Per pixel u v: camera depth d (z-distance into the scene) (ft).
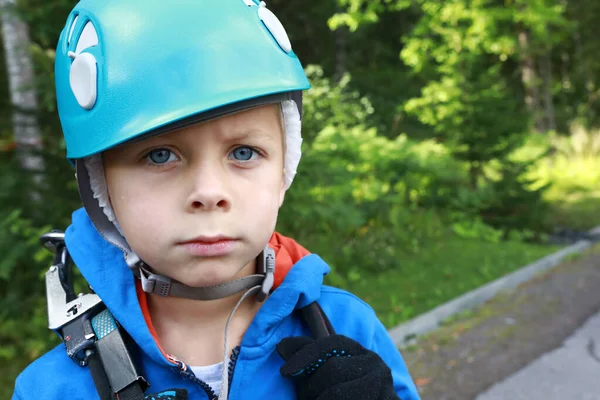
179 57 2.08
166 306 2.63
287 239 3.14
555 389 9.41
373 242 17.26
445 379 9.74
